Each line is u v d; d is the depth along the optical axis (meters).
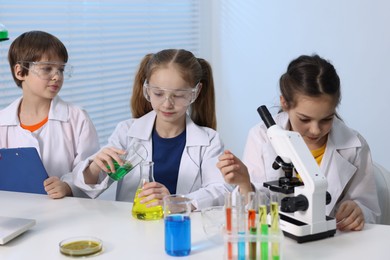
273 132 1.47
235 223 1.29
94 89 3.15
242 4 3.78
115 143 2.12
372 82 3.43
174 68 1.94
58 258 1.34
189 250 1.36
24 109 2.25
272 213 1.27
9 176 1.95
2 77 2.70
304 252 1.36
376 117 3.45
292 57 3.63
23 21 2.76
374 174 2.00
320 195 1.42
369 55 3.41
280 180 1.49
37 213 1.68
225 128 3.97
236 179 1.66
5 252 1.38
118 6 3.28
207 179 2.02
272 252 1.27
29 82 2.13
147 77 2.00
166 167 2.08
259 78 3.77
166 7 3.62
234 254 1.29
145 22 3.47
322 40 3.53
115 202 1.78
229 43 3.87
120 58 3.31
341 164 1.91
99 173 1.88
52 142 2.21
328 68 1.75
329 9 3.48
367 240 1.44
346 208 1.57
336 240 1.44
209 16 3.93
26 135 2.19
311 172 1.42
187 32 3.82
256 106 3.81
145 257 1.34
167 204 1.37
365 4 3.37
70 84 2.99
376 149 3.49
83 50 3.07
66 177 1.99
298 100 1.73
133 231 1.51
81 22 3.05
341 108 3.54
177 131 2.11
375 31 3.37
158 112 1.93
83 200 1.81
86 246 1.38
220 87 3.96
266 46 3.71
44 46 2.13
